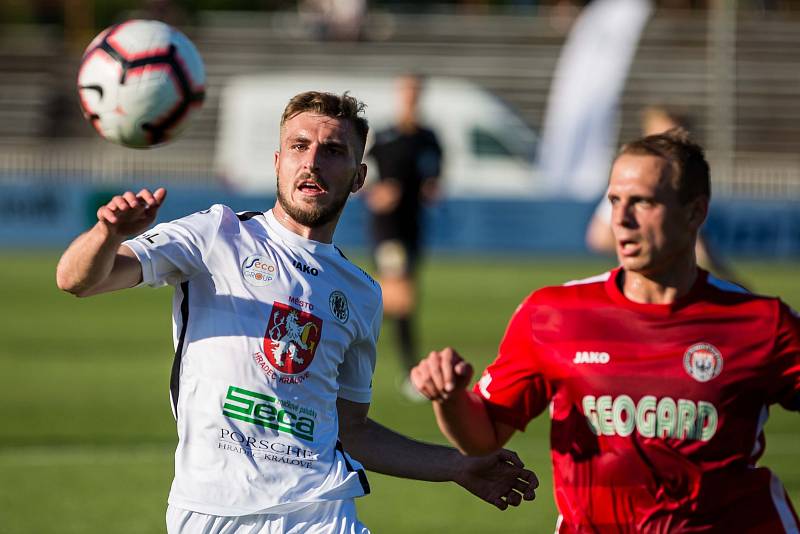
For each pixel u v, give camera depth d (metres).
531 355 14.15
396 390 38.38
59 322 51.38
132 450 30.11
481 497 16.03
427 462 15.95
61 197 74.31
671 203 13.56
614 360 13.78
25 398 36.31
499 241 75.06
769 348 13.73
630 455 13.75
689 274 13.93
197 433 14.70
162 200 13.09
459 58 112.56
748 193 78.12
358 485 15.05
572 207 74.75
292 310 14.91
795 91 108.00
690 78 109.38
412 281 38.06
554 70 111.50
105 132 15.93
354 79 85.12
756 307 13.83
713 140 105.81
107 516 24.25
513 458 15.97
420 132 38.66
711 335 13.73
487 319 52.44
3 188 73.94
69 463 28.69
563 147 82.25
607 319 13.95
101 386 38.34
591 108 81.94
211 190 72.50
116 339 47.50
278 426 14.73
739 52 112.19
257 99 82.56
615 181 13.76
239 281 14.87
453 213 74.88
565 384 13.98
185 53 15.96
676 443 13.65
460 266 70.81
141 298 59.84
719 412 13.63
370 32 117.00
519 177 81.88
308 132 15.09
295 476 14.71
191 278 14.93
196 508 14.48
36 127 105.81
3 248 74.00
